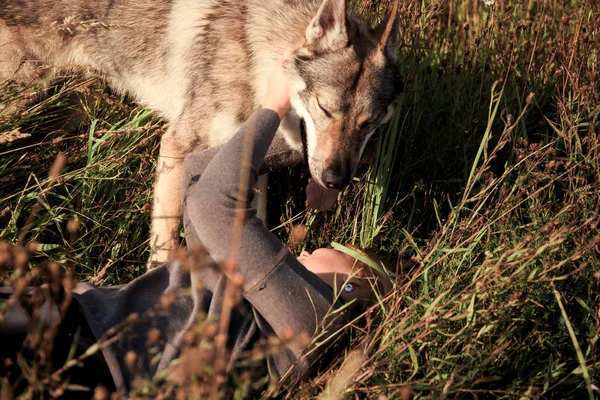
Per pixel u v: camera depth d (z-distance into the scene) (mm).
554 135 7359
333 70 6086
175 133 6602
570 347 4926
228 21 6484
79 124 6973
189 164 5340
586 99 6723
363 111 6121
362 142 6289
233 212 4445
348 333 4777
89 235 6062
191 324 4188
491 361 4617
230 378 4117
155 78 7004
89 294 4230
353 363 4164
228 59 6438
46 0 7129
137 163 6688
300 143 6641
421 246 6348
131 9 6992
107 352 3898
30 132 6664
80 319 4156
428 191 7141
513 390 4473
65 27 6488
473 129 7215
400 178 7133
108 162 6117
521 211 5992
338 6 6062
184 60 6684
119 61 7148
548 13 9109
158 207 6348
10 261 3879
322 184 6109
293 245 6398
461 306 4684
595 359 4699
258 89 6453
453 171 7305
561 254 5164
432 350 4707
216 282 4445
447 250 5125
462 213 6496
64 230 6074
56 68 7016
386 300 4895
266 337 4332
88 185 6125
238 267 4312
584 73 7359
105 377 4074
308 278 4453
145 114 6902
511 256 4512
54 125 6918
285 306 4289
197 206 4496
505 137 5980
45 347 3516
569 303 5117
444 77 7766
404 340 4570
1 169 6043
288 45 6395
